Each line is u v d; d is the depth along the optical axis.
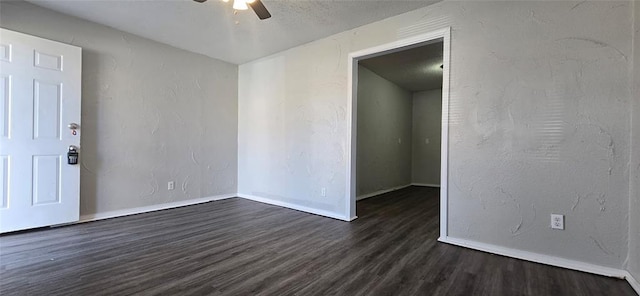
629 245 1.93
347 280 1.97
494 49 2.44
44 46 2.91
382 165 5.75
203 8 2.93
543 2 2.22
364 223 3.37
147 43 3.78
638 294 1.76
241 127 4.88
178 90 4.13
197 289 1.83
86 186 3.29
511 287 1.88
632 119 1.91
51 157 2.97
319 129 3.76
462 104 2.60
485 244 2.50
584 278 1.99
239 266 2.17
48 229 2.98
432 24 2.78
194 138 4.34
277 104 4.29
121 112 3.56
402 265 2.21
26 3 2.85
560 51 2.16
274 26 3.33
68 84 3.07
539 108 2.25
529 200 2.30
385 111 5.82
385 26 3.11
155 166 3.90
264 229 3.11
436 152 6.80
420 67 4.95
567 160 2.15
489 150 2.47
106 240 2.70
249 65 4.74
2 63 2.67
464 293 1.81
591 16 2.05
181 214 3.72
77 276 1.97
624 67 1.95
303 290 1.83
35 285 1.84
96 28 3.33
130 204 3.67
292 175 4.09
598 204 2.04
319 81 3.75
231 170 4.86
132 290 1.80
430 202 4.69
